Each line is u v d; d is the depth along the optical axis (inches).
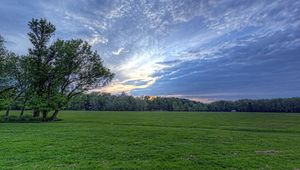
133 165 499.2
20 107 1851.6
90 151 625.3
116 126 1406.3
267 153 644.7
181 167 494.6
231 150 677.3
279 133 1187.3
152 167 489.1
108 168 473.7
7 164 491.2
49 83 1946.4
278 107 5305.1
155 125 1600.6
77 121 1846.7
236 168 494.9
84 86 2025.1
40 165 486.0
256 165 516.4
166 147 706.2
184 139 877.2
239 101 6053.2
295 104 5103.3
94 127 1296.8
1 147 657.6
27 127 1258.0
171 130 1183.6
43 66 1851.6
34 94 1870.1
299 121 2140.7
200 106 6697.8
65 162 513.3
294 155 621.9
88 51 1982.0
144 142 789.2
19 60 1801.2
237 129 1380.4
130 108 6294.3
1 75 1701.5
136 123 1761.8
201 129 1295.5
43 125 1401.3
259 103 5644.7
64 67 1908.2
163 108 6806.1
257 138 936.3
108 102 5989.2
